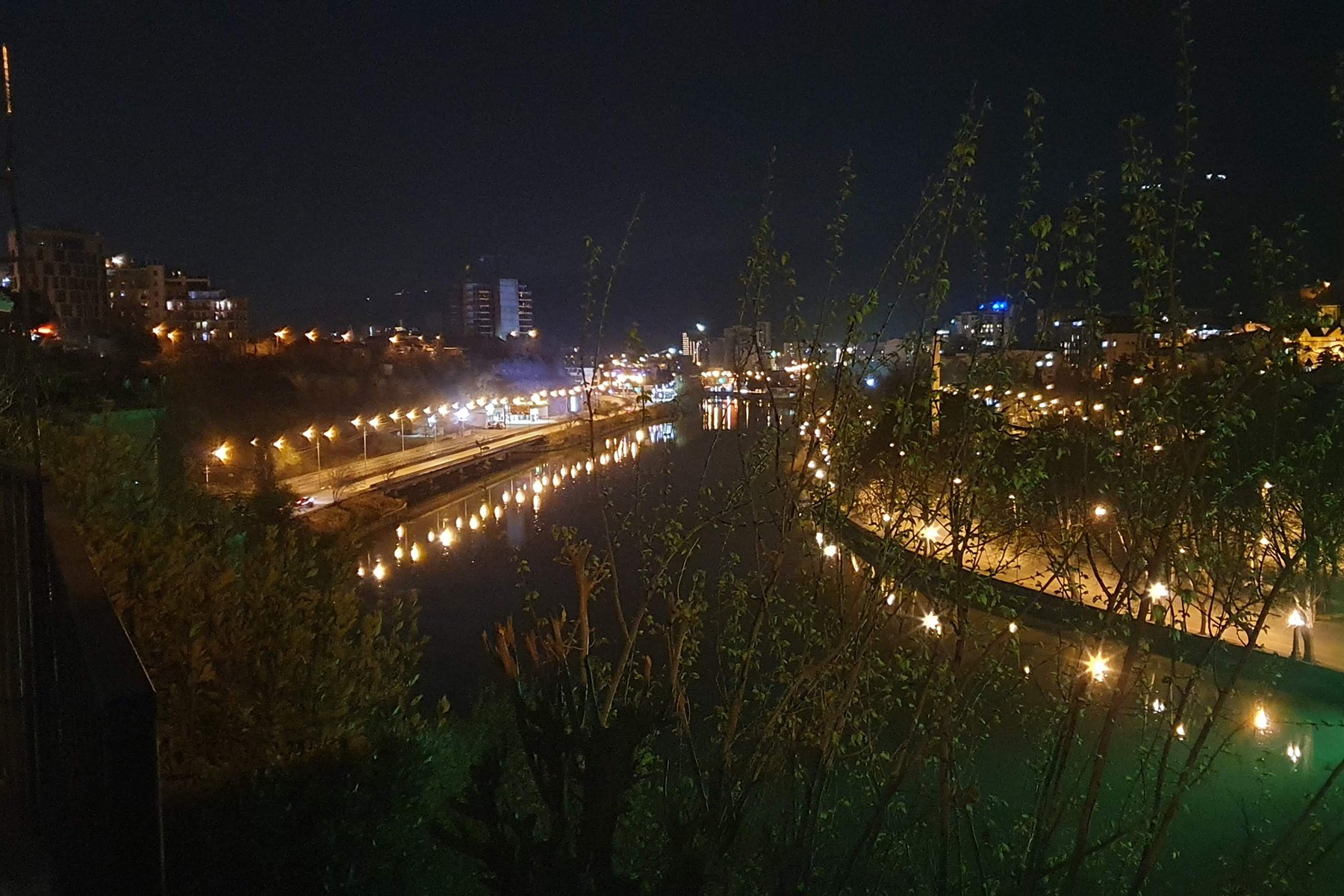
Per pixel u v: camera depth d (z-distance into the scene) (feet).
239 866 11.11
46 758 9.01
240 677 12.44
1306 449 13.04
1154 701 14.60
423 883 12.25
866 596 11.92
